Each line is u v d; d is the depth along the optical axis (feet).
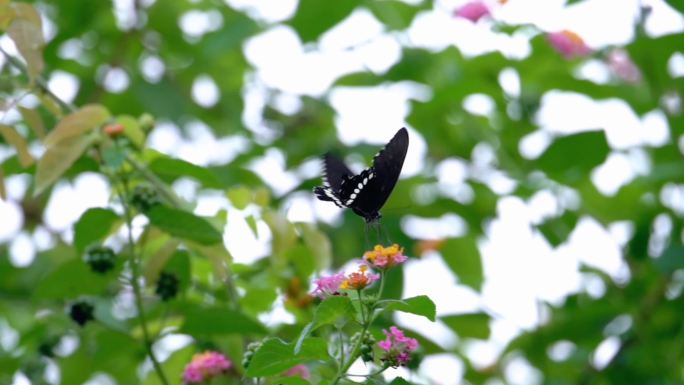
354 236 32.99
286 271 26.43
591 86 35.29
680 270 31.32
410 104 36.11
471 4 34.96
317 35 35.01
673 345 32.07
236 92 39.24
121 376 31.65
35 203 36.91
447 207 34.45
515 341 32.71
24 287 33.91
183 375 23.16
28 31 22.71
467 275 33.45
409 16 37.40
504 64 35.45
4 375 27.37
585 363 32.50
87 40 37.60
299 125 38.81
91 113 22.75
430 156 36.70
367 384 16.85
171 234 22.27
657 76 33.94
